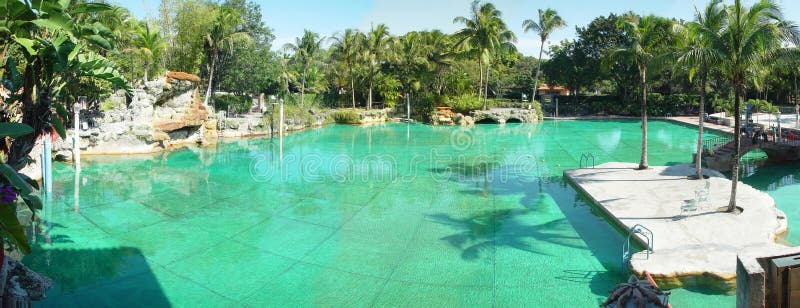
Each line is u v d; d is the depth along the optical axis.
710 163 20.11
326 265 10.20
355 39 50.16
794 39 11.64
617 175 18.39
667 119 47.84
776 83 44.84
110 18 31.45
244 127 35.09
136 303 8.54
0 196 5.57
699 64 14.30
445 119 46.72
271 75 47.00
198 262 10.38
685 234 11.24
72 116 26.77
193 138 29.95
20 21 7.73
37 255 10.68
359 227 12.85
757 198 14.01
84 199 15.64
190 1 40.06
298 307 8.38
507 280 9.50
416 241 11.77
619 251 11.06
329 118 46.28
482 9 45.34
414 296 8.80
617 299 6.18
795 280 6.23
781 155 22.66
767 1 11.80
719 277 8.95
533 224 13.22
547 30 47.97
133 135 25.14
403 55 52.53
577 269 10.08
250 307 8.39
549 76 59.88
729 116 41.09
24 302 7.60
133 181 18.64
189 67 41.09
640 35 18.25
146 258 10.59
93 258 10.56
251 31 45.91
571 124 46.47
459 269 10.08
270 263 10.32
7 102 8.46
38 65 8.20
